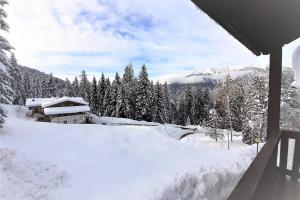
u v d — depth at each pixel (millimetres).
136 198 7062
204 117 56094
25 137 16891
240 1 2791
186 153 16234
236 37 3977
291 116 21781
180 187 6590
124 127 24656
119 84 49781
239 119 43281
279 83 4332
